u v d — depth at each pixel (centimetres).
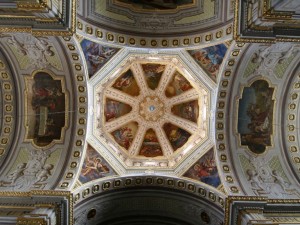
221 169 1538
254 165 1588
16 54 1476
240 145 1616
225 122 1612
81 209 1446
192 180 1556
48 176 1488
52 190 1353
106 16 1461
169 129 1844
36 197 1335
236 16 1317
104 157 1612
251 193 1440
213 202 1459
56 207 1313
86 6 1392
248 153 1611
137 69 1762
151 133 1861
